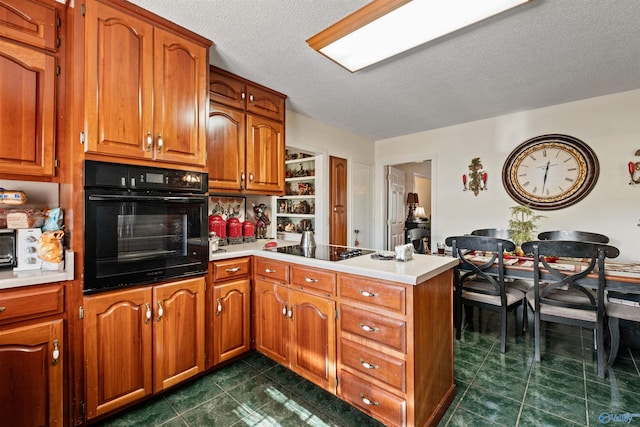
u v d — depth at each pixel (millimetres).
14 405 1316
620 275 1975
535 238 3387
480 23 1778
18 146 1440
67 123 1549
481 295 2500
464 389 1867
